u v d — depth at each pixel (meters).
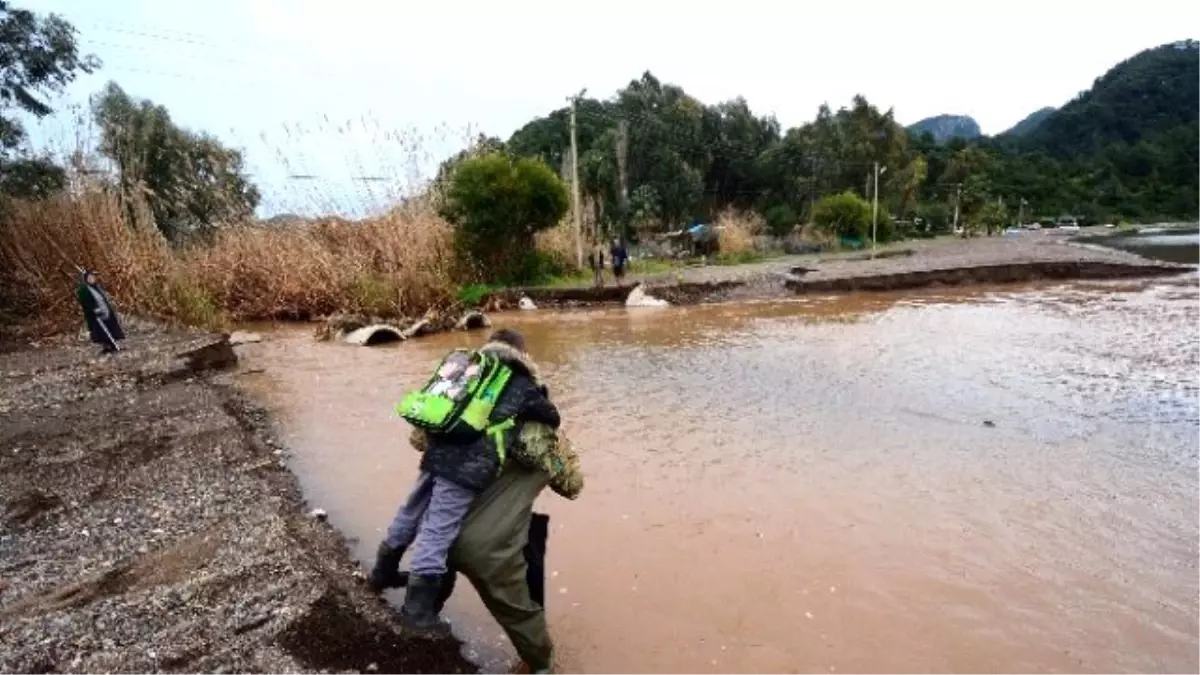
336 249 21.47
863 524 5.72
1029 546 5.29
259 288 20.33
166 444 7.30
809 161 61.81
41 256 16.89
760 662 3.98
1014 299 20.62
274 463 7.08
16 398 9.41
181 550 4.80
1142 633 4.20
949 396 9.56
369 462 7.37
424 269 20.39
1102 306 18.42
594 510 6.11
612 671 3.91
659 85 61.09
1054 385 10.04
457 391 3.47
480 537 3.44
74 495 5.94
